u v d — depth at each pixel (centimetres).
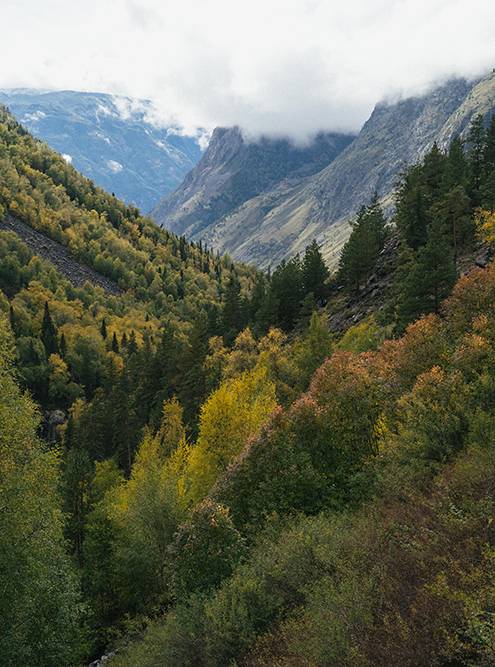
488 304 2522
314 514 1845
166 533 2834
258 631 1229
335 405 2212
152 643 1659
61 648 1948
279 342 6366
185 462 3791
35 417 2328
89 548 2988
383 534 1140
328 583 1089
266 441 2231
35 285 14175
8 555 1773
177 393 7288
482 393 1697
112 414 7275
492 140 6675
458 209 5538
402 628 768
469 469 1194
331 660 836
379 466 1755
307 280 8225
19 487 1920
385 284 6525
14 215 18475
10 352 2388
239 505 2127
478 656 693
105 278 17750
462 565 854
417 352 2419
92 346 12338
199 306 16950
